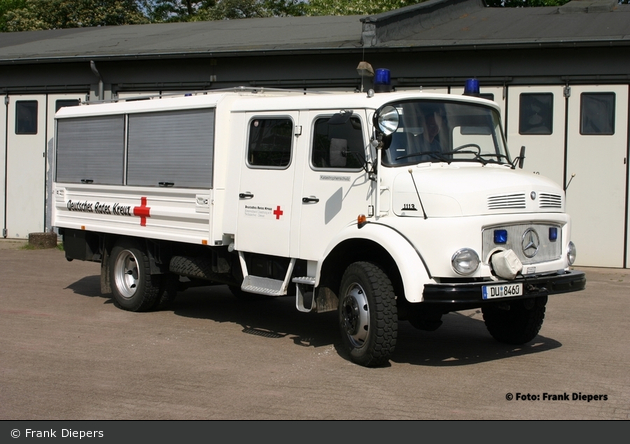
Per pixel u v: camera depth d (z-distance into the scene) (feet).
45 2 115.03
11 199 60.44
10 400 19.02
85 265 46.44
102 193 32.48
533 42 44.50
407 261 20.76
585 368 22.45
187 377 21.16
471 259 20.49
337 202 23.41
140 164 30.50
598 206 45.11
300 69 51.16
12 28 115.44
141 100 32.09
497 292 20.59
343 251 23.56
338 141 23.03
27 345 25.02
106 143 32.22
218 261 27.86
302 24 65.26
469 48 45.80
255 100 26.45
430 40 47.98
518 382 20.81
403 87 48.47
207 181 27.37
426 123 23.58
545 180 23.11
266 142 25.90
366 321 22.03
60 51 59.52
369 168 22.53
